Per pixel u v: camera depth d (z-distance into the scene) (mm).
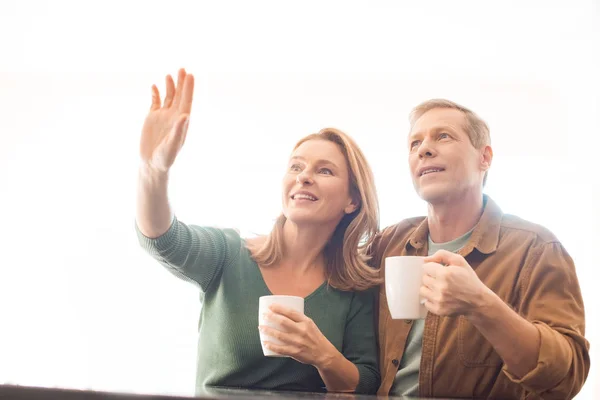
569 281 1558
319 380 1611
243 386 1603
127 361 2100
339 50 2309
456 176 1643
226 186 2215
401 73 2287
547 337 1393
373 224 1730
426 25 2297
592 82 2201
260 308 1419
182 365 2080
